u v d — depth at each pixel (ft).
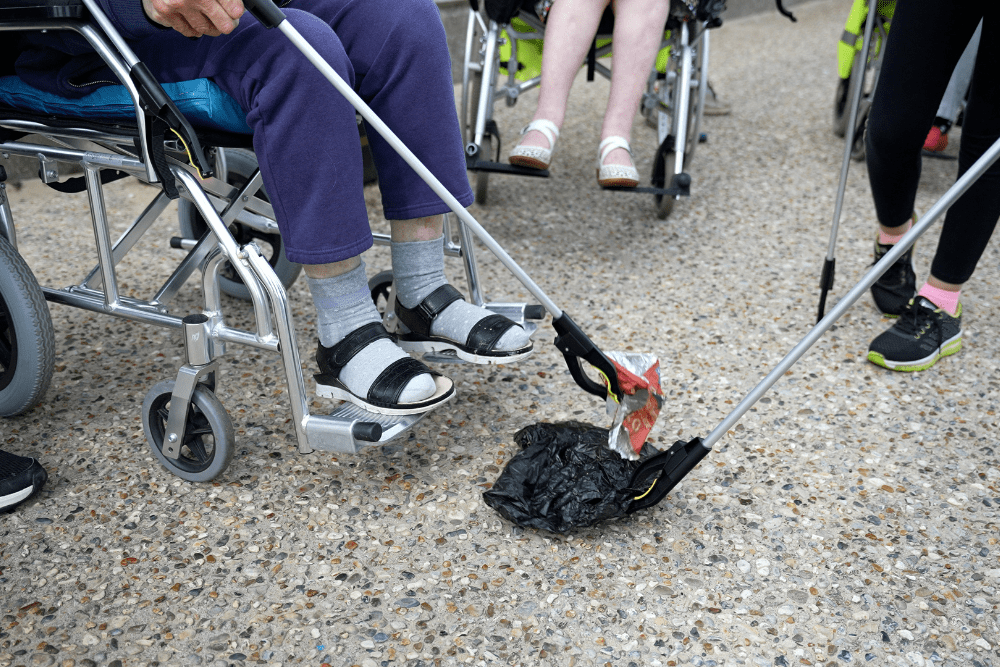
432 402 4.52
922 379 6.09
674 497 4.79
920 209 9.20
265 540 4.41
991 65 5.21
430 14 4.62
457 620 3.91
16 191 9.72
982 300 7.29
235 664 3.65
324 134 4.16
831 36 19.40
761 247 8.45
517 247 8.38
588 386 4.66
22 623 3.85
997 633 3.87
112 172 5.63
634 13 7.75
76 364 6.16
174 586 4.09
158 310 5.16
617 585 4.14
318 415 4.57
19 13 4.13
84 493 4.76
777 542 4.45
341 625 3.87
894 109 5.55
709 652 3.76
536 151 7.64
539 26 8.37
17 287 4.96
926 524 4.60
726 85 14.87
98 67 4.46
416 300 5.05
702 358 6.36
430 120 4.69
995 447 5.30
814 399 5.82
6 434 5.29
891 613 3.99
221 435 4.57
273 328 4.48
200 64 4.25
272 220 6.19
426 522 4.56
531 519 4.44
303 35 4.13
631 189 7.95
